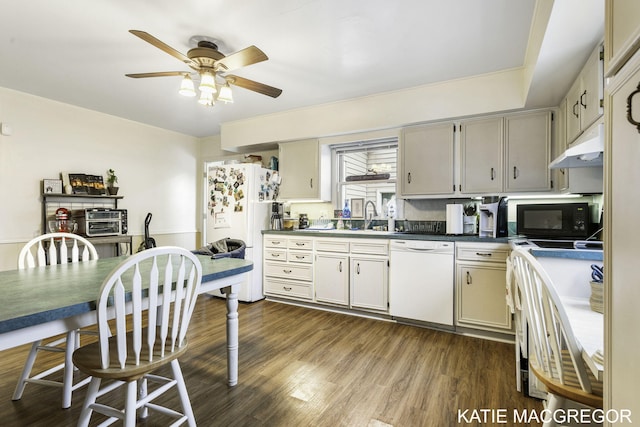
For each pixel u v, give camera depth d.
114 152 4.21
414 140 3.34
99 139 4.04
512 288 1.66
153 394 1.40
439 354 2.42
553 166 2.05
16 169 3.36
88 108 3.89
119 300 1.21
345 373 2.13
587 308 1.40
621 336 0.70
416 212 3.66
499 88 2.84
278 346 2.56
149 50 2.46
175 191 5.01
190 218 5.25
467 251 2.78
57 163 3.66
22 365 2.21
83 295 1.29
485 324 2.71
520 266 1.29
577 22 1.63
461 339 2.72
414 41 2.32
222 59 2.02
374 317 3.29
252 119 4.25
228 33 2.22
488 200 3.25
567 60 2.00
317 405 1.77
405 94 3.24
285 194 4.16
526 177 2.86
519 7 1.92
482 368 2.20
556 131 2.77
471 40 2.30
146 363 1.30
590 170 2.29
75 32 2.21
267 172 4.11
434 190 3.24
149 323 1.29
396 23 2.10
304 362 2.28
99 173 4.04
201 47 2.16
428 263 2.94
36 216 3.51
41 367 2.19
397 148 3.78
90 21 2.08
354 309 3.40
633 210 0.65
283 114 4.00
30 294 1.30
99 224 3.79
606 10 0.79
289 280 3.77
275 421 1.64
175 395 1.87
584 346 1.00
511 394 1.88
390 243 3.13
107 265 1.98
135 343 1.25
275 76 2.91
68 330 1.20
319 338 2.73
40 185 3.53
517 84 2.78
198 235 5.38
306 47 2.41
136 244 4.46
